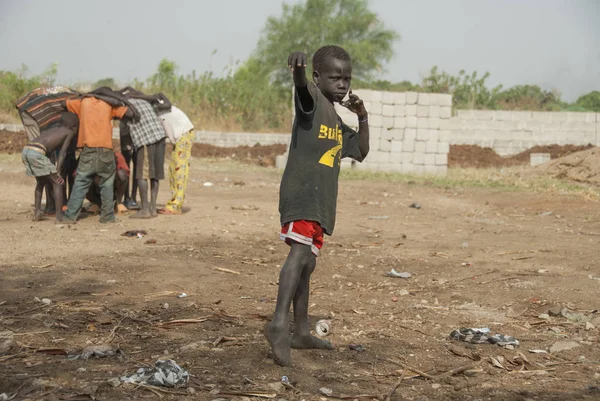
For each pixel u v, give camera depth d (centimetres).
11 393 343
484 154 2592
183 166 1075
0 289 582
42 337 447
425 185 1677
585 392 371
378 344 456
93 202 1048
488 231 1022
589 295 617
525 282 669
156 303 555
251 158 2327
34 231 874
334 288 646
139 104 1005
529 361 429
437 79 3444
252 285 640
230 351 424
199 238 886
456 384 382
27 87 2672
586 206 1297
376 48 3738
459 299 607
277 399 346
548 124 2811
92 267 683
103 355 407
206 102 3023
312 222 400
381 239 941
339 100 422
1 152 1969
